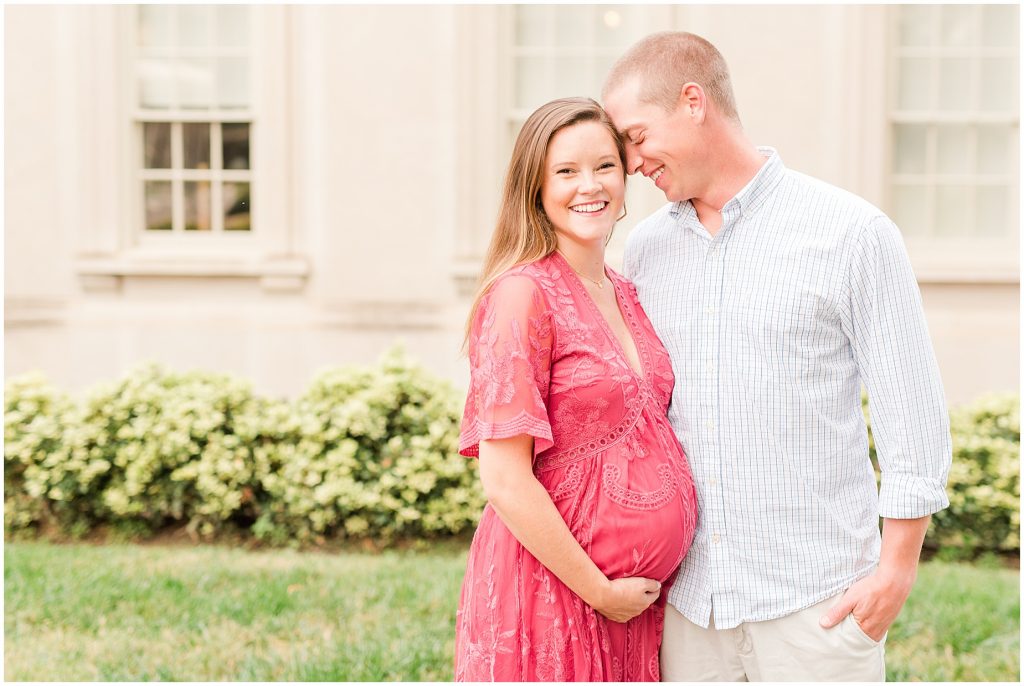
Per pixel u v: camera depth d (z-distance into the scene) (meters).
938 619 3.96
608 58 6.46
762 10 6.25
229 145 6.76
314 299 6.57
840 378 2.07
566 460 1.99
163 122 6.78
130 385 5.30
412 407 5.13
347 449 5.02
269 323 6.60
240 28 6.67
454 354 6.47
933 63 6.41
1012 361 6.29
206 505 5.08
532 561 1.98
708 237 2.15
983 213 6.50
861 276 1.99
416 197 6.48
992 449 4.88
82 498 5.25
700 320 2.12
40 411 5.38
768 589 2.06
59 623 3.96
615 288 2.20
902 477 1.98
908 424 1.98
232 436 5.14
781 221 2.08
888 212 6.39
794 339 2.03
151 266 6.57
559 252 2.08
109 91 6.65
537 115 2.03
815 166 6.30
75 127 6.66
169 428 5.12
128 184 6.73
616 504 1.97
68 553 4.84
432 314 6.50
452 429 5.09
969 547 4.90
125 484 5.11
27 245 6.67
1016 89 6.39
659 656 2.19
